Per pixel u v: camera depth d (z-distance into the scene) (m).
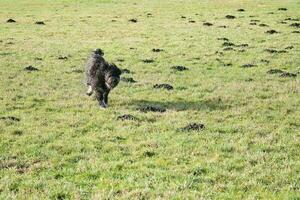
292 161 15.42
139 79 29.17
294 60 35.00
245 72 31.25
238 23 53.59
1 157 15.68
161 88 26.66
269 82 28.11
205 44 41.91
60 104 22.88
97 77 21.92
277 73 30.89
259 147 16.88
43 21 56.88
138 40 44.28
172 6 69.94
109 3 74.81
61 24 54.44
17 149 16.47
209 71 31.69
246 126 19.44
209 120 20.38
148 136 18.02
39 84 27.47
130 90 26.09
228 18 57.72
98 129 19.00
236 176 14.16
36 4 74.88
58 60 35.19
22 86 26.84
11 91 25.53
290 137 18.09
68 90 26.03
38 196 12.73
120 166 15.01
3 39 44.34
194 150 16.39
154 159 15.66
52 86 27.03
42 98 24.12
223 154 16.09
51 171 14.60
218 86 27.14
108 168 14.77
